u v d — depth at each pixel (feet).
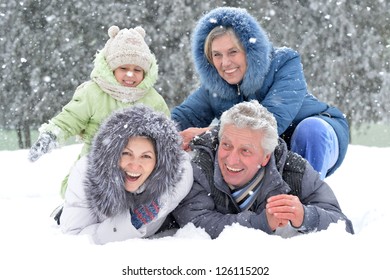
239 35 19.81
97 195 15.03
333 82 99.86
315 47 99.66
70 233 15.51
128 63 20.17
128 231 15.37
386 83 100.99
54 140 18.61
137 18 97.25
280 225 15.24
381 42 103.76
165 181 15.15
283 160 16.47
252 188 16.30
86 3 99.14
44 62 99.96
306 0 101.30
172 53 97.71
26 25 101.35
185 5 97.96
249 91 20.62
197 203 16.21
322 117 21.11
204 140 16.89
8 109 103.35
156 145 14.89
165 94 97.45
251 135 15.49
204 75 21.02
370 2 102.53
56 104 99.86
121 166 14.82
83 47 99.40
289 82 20.24
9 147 122.52
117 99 20.30
